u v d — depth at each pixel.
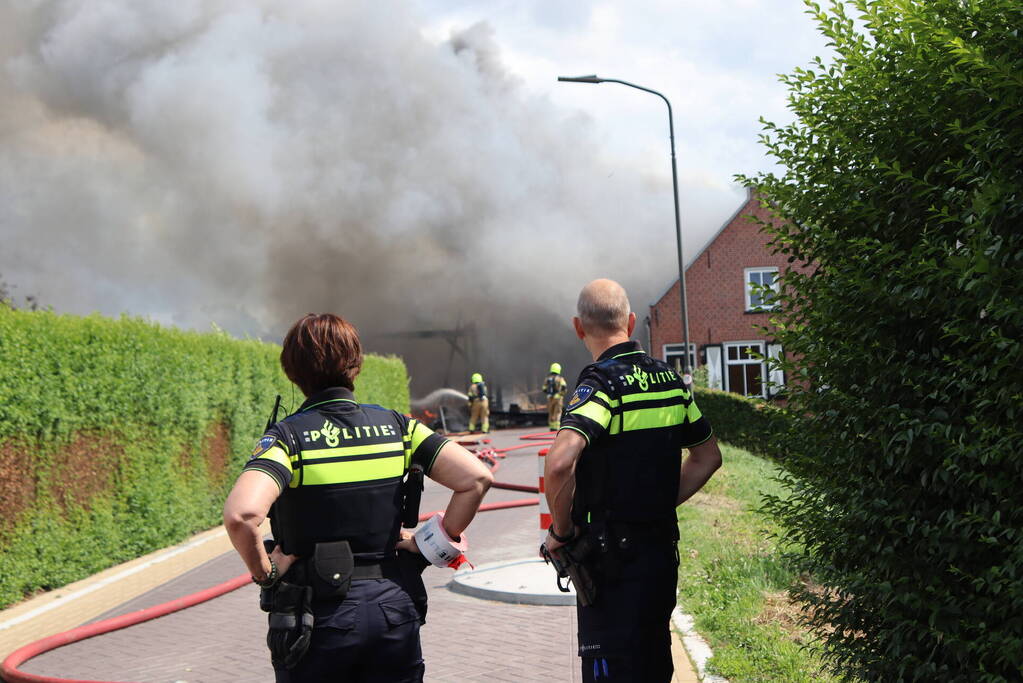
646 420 3.16
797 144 3.50
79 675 5.45
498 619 6.47
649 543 3.11
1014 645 2.66
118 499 9.49
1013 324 2.69
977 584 2.81
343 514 2.57
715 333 33.00
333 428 2.64
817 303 3.40
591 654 3.06
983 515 2.78
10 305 8.09
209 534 11.73
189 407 11.07
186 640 6.22
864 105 3.25
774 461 3.72
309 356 2.74
